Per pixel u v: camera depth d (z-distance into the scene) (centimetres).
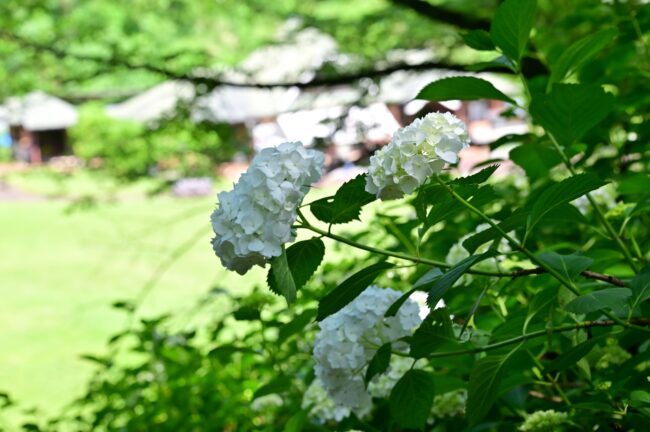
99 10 668
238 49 697
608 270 171
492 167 114
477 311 180
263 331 204
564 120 145
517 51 151
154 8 711
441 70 428
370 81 425
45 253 1470
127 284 1157
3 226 1747
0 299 1186
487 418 169
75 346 923
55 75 513
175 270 1173
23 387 791
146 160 496
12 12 511
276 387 191
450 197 121
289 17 564
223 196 112
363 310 139
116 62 482
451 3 470
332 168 419
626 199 201
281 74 489
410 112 429
